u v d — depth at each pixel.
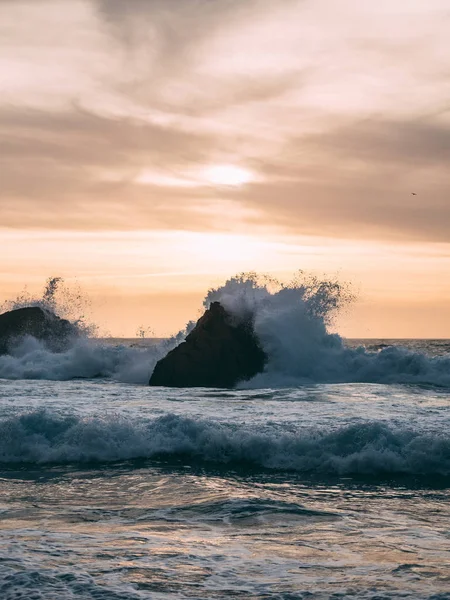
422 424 14.27
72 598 5.87
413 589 6.16
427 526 8.64
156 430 13.84
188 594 6.03
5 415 15.58
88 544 7.59
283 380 25.62
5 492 10.63
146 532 8.21
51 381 27.31
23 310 35.53
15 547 7.42
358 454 12.36
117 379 28.42
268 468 12.46
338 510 9.50
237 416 15.70
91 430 13.59
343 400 19.58
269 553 7.35
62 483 11.29
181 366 25.59
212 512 9.34
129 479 11.56
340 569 6.80
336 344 27.84
